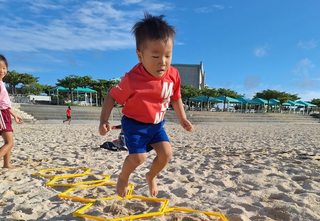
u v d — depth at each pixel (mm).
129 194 2717
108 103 2041
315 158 4801
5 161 3992
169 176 3520
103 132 1918
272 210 2232
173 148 6492
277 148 6438
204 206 2334
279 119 29781
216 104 49312
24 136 9289
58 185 3086
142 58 1871
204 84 65438
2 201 2562
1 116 3609
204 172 3703
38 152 5703
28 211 2293
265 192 2719
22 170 3912
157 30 1753
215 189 2951
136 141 1982
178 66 51969
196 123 23297
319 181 3170
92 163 4473
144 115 2002
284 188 2869
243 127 17734
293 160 4629
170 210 2227
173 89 2213
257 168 3912
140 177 3443
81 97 43562
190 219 2037
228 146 6938
